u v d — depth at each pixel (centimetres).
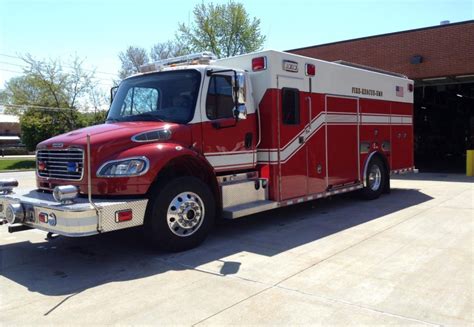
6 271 508
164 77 638
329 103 798
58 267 519
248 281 450
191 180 567
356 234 642
